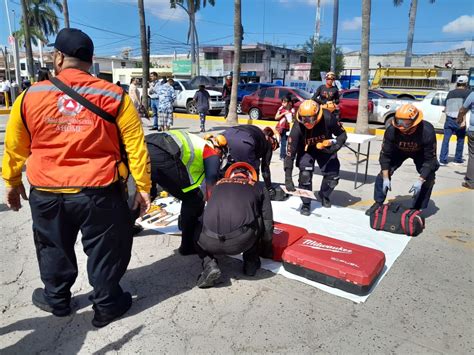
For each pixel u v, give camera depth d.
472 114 5.94
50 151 2.21
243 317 2.75
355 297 3.01
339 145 4.66
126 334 2.55
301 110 4.29
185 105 17.92
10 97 21.48
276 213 4.82
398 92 19.53
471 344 2.51
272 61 47.12
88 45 2.26
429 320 2.75
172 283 3.19
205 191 3.53
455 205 5.34
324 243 3.52
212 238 2.91
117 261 2.49
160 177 3.22
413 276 3.36
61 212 2.28
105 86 2.24
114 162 2.32
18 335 2.53
